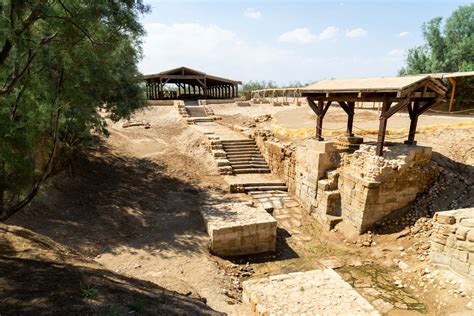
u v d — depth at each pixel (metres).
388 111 10.33
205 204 13.00
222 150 17.77
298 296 6.82
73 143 10.38
